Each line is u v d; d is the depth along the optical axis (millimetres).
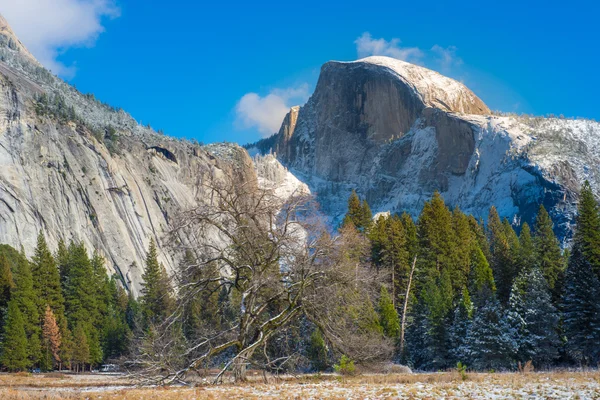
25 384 34281
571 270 46281
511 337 42188
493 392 16688
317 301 26641
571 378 21141
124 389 22703
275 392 18688
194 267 26531
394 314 46062
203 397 17594
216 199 27328
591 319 41969
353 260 30062
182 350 25953
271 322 26375
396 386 20047
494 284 54031
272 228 26828
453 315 47969
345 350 28438
